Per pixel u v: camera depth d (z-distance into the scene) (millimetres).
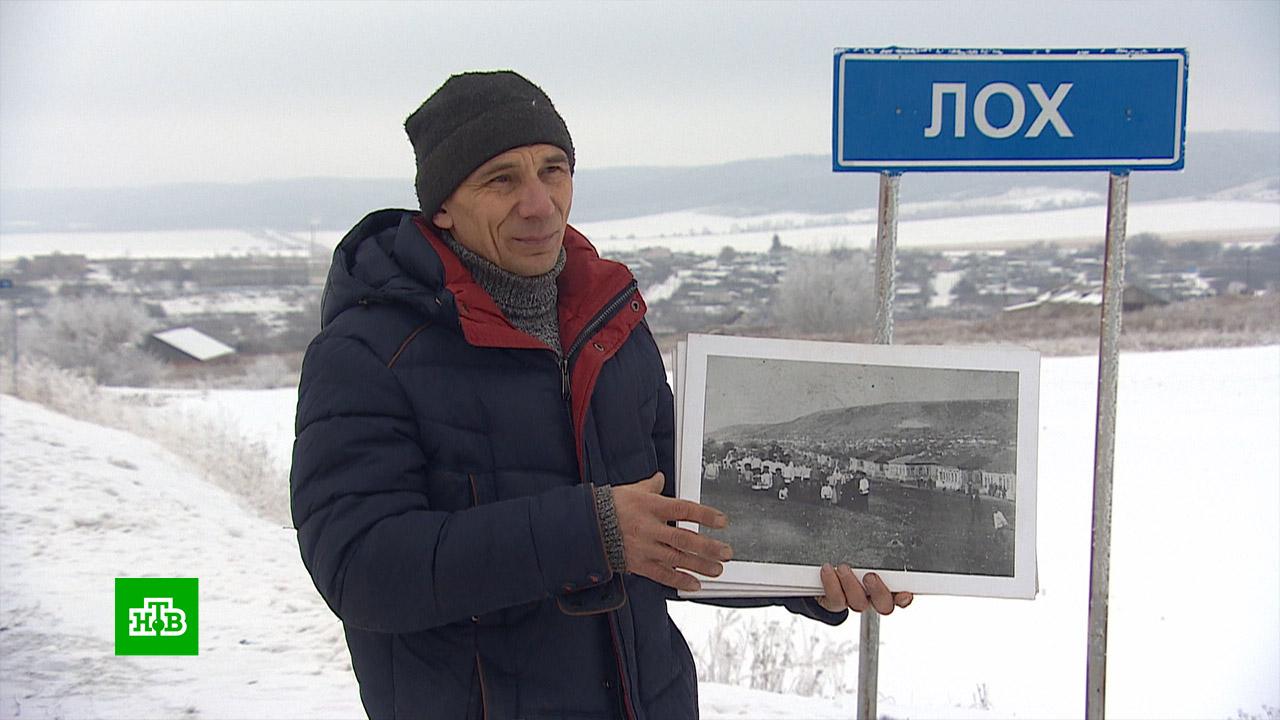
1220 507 9094
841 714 3777
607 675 1394
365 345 1307
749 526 1601
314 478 1264
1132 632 5680
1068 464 10930
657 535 1191
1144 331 24438
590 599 1259
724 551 1203
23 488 8531
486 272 1400
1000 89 2295
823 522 1615
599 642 1393
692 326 25406
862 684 2434
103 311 25094
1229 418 13367
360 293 1340
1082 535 8234
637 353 1553
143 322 25609
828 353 1665
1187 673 4852
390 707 1346
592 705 1372
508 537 1181
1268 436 12219
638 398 1520
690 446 1606
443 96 1400
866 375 1659
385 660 1354
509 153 1356
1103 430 2322
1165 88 2295
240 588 6266
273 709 3969
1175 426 12883
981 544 1629
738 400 1629
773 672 4781
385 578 1195
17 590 5867
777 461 1614
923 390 1662
